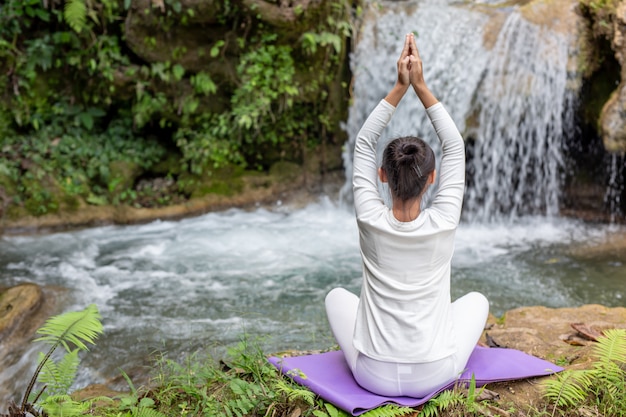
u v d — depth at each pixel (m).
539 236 8.13
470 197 9.07
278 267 6.89
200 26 8.48
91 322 3.13
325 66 8.91
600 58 8.24
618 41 7.81
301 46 8.66
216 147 9.19
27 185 8.45
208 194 9.16
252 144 9.59
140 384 4.41
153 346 5.02
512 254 7.38
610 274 6.66
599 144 8.88
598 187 9.05
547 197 9.15
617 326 4.24
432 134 8.90
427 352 2.81
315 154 9.72
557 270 6.80
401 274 2.78
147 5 8.25
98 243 7.77
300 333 5.18
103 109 9.27
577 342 4.02
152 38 8.48
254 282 6.43
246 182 9.37
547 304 5.91
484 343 4.12
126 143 9.30
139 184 9.31
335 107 9.45
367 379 2.92
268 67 8.55
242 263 7.03
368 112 9.36
